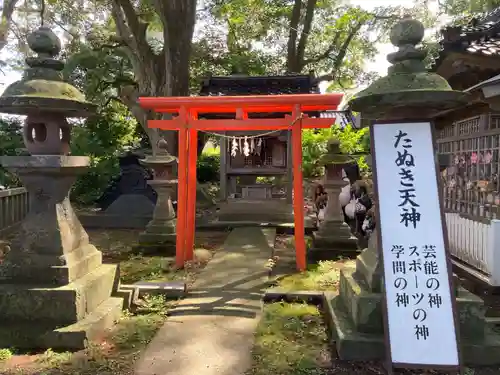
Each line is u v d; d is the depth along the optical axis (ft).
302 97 20.43
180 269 21.53
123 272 20.99
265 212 35.45
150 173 38.01
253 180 47.01
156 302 16.35
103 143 54.54
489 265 17.99
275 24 65.87
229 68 58.95
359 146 46.34
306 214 37.93
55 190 13.52
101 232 32.83
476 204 21.52
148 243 25.09
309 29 61.31
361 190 31.63
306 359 11.94
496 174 19.52
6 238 28.09
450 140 24.89
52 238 13.19
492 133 19.69
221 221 35.27
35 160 12.63
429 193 11.68
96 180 45.96
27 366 11.41
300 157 21.50
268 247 26.50
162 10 38.14
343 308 14.02
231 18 61.93
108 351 12.42
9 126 46.37
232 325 14.43
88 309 13.51
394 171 11.88
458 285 12.98
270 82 34.45
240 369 11.46
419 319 11.07
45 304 12.62
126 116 61.67
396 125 12.03
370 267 12.70
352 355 11.77
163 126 21.79
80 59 51.29
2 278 13.05
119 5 45.29
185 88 40.04
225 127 21.74
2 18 30.07
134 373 11.21
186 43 39.29
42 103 12.17
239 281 19.35
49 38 13.17
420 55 11.91
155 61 44.70
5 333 12.38
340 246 24.04
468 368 11.45
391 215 11.71
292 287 18.52
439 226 11.51
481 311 11.95
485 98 12.66
